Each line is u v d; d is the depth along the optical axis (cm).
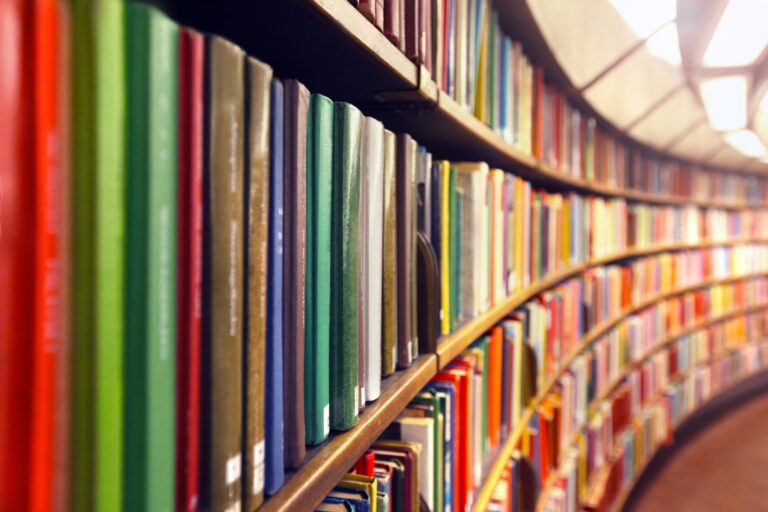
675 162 376
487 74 116
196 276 33
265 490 43
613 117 229
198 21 55
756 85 230
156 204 29
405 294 74
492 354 125
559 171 182
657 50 223
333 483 50
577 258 213
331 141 52
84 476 27
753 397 509
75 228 26
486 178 113
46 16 24
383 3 66
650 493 321
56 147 25
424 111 88
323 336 52
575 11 161
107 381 27
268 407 43
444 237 94
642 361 335
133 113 28
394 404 66
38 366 25
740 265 457
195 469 34
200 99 33
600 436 245
